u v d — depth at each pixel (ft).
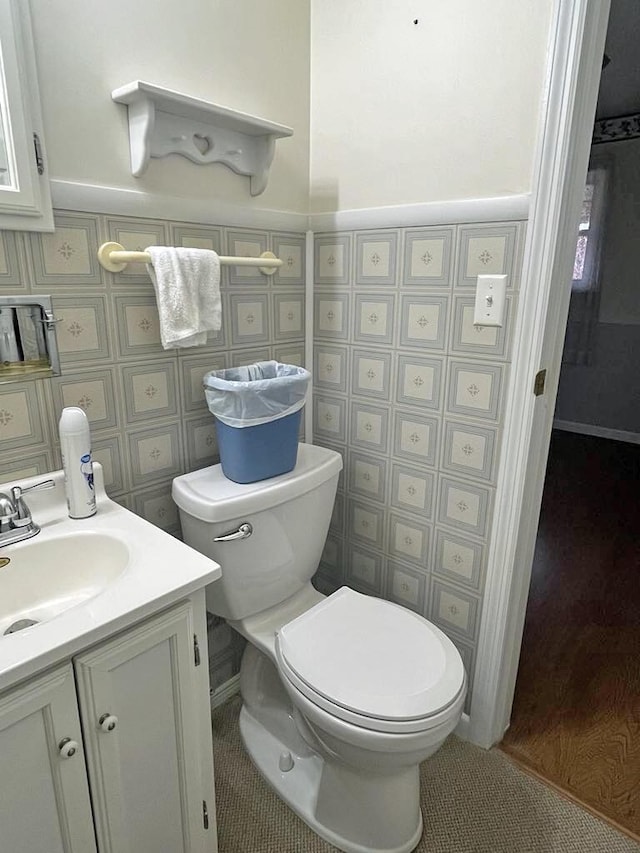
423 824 4.36
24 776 2.56
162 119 3.94
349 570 5.90
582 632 6.66
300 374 4.58
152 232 4.09
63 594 3.47
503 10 3.77
